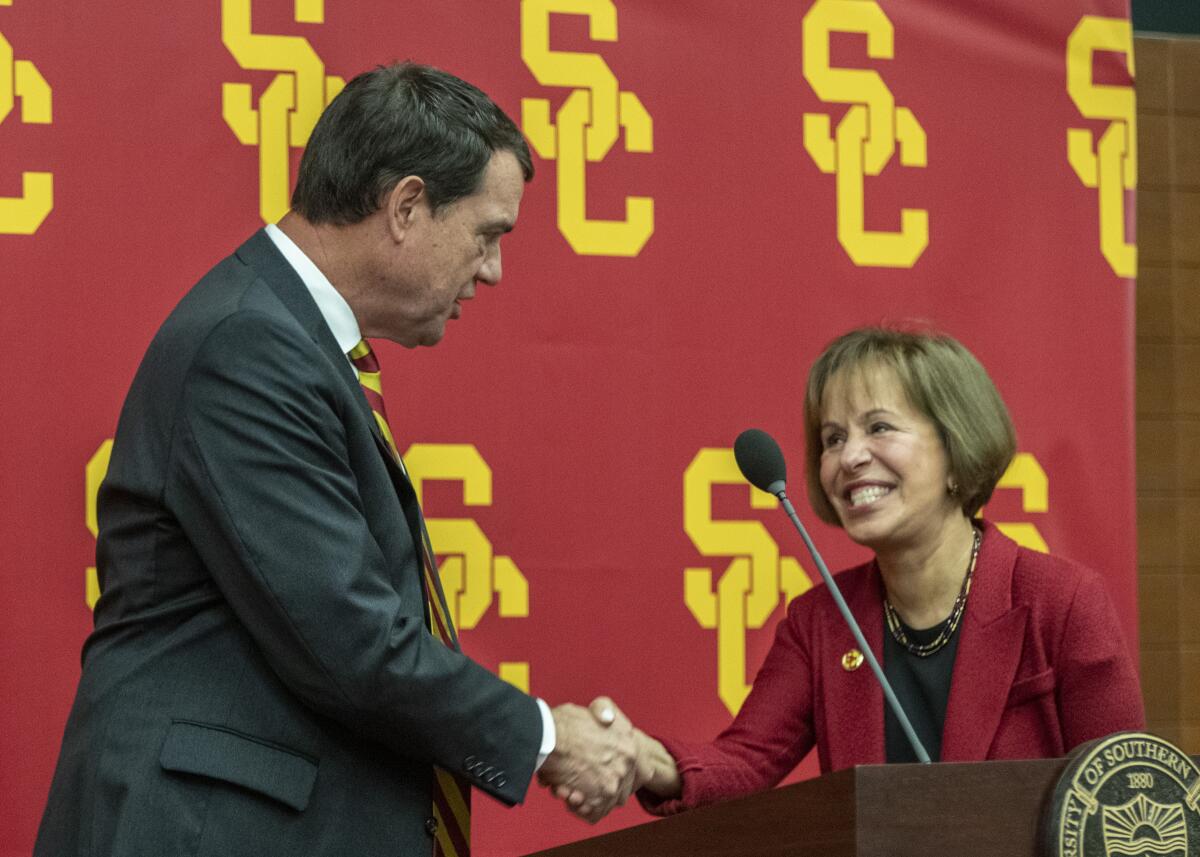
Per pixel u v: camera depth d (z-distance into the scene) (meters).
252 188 4.64
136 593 2.76
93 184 4.54
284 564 2.62
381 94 3.00
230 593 2.66
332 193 2.98
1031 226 5.16
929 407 3.39
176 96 4.61
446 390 4.76
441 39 4.80
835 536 5.00
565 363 4.85
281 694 2.71
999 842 2.24
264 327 2.74
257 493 2.65
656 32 4.96
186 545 2.73
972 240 5.13
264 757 2.65
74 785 2.71
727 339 4.96
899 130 5.11
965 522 3.48
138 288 4.55
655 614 4.87
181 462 2.69
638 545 4.87
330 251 3.00
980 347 5.11
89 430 4.50
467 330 4.79
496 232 3.10
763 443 3.29
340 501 2.71
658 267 4.93
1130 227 5.22
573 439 4.84
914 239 5.09
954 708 3.30
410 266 3.00
